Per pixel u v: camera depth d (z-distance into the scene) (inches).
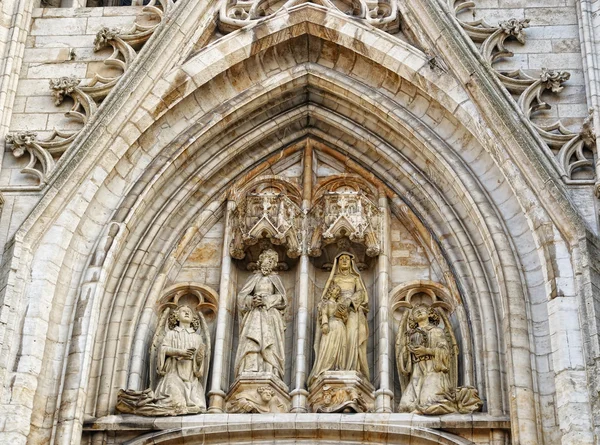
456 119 909.2
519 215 876.6
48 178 890.7
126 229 893.8
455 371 868.6
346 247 923.4
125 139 908.0
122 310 885.8
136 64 927.0
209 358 885.8
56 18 970.7
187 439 836.6
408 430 829.2
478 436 826.8
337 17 939.3
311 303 906.1
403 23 943.0
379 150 939.3
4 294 842.2
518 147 877.8
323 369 869.2
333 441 836.0
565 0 951.6
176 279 919.7
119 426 836.6
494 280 874.8
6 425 806.5
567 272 836.0
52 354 845.2
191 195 934.4
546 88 911.0
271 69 949.2
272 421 836.6
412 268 915.4
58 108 928.9
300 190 948.0
